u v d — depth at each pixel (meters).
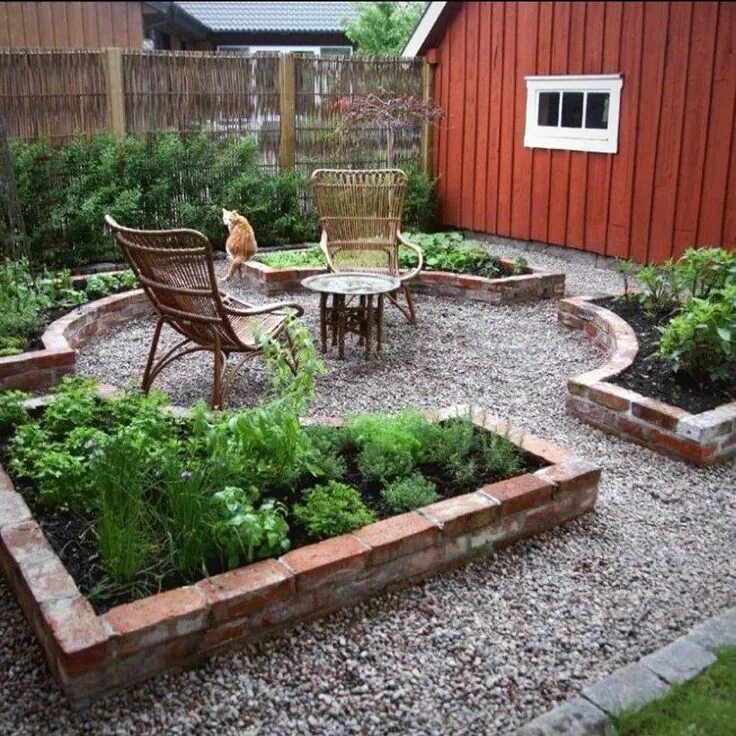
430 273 6.61
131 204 7.39
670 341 4.07
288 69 8.47
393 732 2.07
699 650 2.30
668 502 3.28
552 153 8.12
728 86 6.51
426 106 8.46
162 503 2.71
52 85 7.57
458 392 4.49
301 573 2.38
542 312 6.18
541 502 2.93
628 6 7.17
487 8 8.51
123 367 4.86
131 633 2.11
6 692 2.18
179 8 11.14
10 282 5.15
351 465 3.16
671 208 7.11
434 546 2.67
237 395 4.39
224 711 2.12
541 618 2.53
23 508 2.70
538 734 2.00
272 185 8.23
